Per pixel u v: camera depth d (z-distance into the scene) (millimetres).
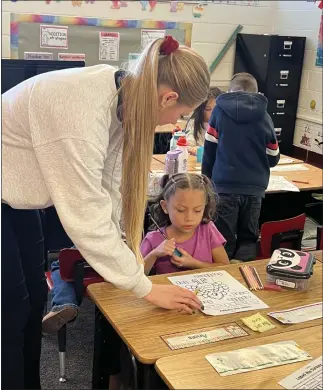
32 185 1338
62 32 3975
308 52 4320
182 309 1395
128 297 1463
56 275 2098
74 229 1235
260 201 2613
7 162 1336
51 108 1213
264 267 1700
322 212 3033
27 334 1675
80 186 1216
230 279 1613
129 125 1273
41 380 2119
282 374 1143
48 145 1218
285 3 4520
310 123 4348
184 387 1088
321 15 4137
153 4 4219
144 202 1386
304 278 1539
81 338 2422
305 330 1333
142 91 1229
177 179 2018
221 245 2068
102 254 1271
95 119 1211
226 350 1226
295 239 2338
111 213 1310
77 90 1221
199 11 4387
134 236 1418
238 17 4535
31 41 3908
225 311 1416
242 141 2535
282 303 1476
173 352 1217
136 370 1271
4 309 1471
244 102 2529
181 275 1629
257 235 2678
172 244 1932
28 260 1586
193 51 1293
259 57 4281
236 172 2559
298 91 4383
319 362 1189
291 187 2646
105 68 1306
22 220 1521
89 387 2096
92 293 1479
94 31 4074
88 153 1201
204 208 2037
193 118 3010
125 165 1337
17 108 1286
